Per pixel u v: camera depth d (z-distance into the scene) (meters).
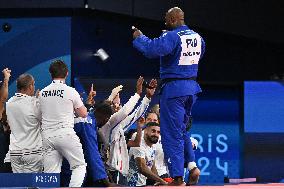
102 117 23.36
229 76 36.84
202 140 31.45
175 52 20.09
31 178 20.42
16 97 22.67
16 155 22.55
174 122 20.09
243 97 31.52
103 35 33.72
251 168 31.38
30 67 32.84
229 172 31.38
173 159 20.05
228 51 36.78
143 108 23.91
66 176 22.55
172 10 20.55
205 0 35.78
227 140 31.50
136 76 34.50
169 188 17.34
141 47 20.03
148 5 34.50
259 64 37.16
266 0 36.66
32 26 32.91
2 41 33.06
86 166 22.19
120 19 34.22
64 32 32.78
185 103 20.28
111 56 33.94
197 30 36.22
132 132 25.88
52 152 21.75
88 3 32.97
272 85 31.48
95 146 22.34
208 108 31.59
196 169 20.81
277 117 31.48
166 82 20.25
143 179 25.02
